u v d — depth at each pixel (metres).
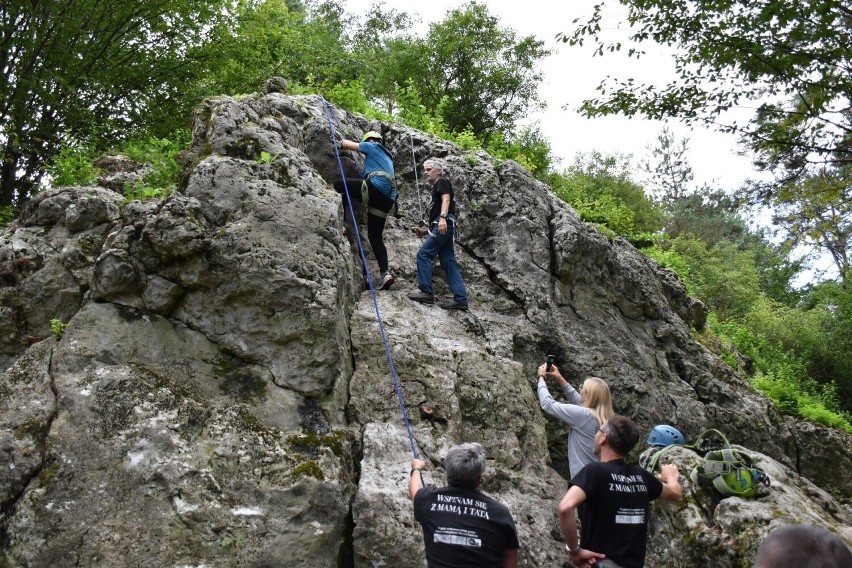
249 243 6.03
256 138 6.86
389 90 19.94
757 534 5.09
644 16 8.91
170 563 4.94
